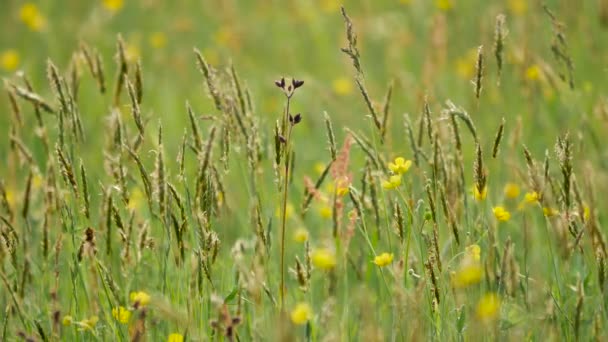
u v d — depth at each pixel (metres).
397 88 12.27
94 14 15.55
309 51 15.09
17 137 7.89
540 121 10.20
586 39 11.37
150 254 7.52
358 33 14.71
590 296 6.83
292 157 7.45
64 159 6.52
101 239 7.36
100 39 15.17
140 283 7.35
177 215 6.99
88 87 12.90
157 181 6.39
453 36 13.32
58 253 6.79
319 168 9.94
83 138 7.22
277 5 16.64
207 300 6.82
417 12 14.79
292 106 12.75
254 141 7.03
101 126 11.62
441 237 8.25
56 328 6.35
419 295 6.20
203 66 7.20
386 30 14.63
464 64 12.48
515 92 10.96
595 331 6.28
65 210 6.98
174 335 6.14
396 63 13.09
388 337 6.90
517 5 13.40
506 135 10.14
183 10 17.09
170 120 12.16
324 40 14.95
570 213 6.52
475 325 6.04
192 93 13.49
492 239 6.69
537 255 7.72
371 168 7.02
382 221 7.48
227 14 15.75
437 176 6.81
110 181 8.66
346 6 16.27
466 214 6.72
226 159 7.08
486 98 11.03
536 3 12.78
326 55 14.64
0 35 15.90
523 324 6.60
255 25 16.22
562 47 8.13
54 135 11.06
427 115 6.72
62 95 7.03
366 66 13.94
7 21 16.27
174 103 12.88
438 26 11.52
